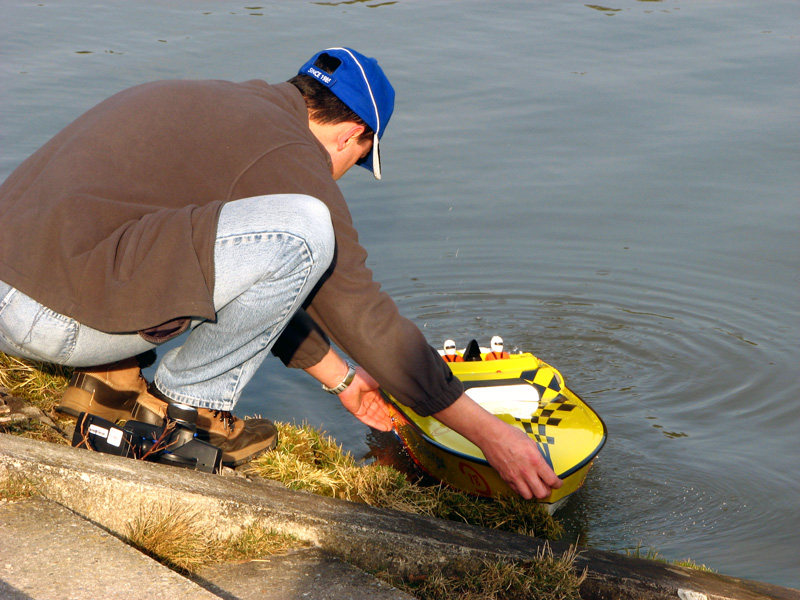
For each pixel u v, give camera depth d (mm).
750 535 4250
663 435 5395
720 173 10117
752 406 5777
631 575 2689
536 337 6906
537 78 13945
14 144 10352
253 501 2469
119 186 2383
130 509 2271
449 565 2510
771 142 11008
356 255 2588
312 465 3580
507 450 2795
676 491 4707
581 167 10398
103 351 2545
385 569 2449
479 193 9734
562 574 2518
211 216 2312
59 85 12914
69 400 3162
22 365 3621
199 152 2455
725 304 7379
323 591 2078
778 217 8984
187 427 2832
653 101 12750
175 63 14109
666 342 6785
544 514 3748
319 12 18359
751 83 13500
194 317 2451
